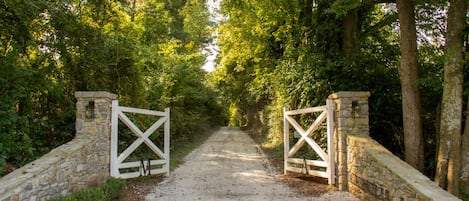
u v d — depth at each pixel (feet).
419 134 23.13
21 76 21.90
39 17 24.36
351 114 25.25
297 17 40.55
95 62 29.32
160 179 29.71
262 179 29.99
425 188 15.40
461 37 19.92
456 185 18.95
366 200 21.50
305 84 34.04
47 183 17.53
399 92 29.40
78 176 21.07
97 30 29.22
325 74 32.27
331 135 26.27
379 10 36.17
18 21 23.08
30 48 25.99
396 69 30.50
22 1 21.57
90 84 30.07
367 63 31.14
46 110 27.20
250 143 64.69
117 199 22.40
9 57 21.91
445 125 19.67
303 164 29.43
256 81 57.57
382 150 20.84
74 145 21.40
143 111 28.84
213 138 77.10
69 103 27.96
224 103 120.26
